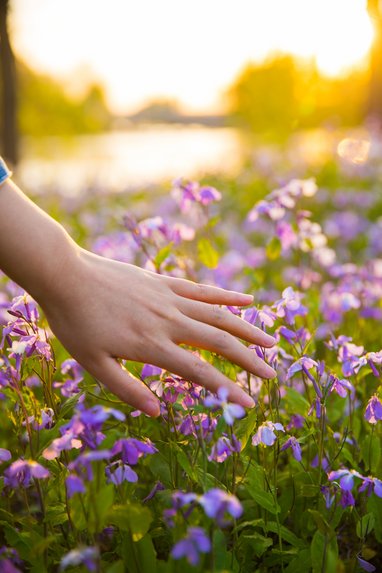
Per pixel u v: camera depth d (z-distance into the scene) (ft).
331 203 11.57
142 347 3.12
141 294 3.16
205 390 3.35
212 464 3.66
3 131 22.98
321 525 3.13
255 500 3.42
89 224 9.86
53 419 3.49
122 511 3.02
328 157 15.71
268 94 23.29
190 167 21.12
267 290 6.70
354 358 3.63
